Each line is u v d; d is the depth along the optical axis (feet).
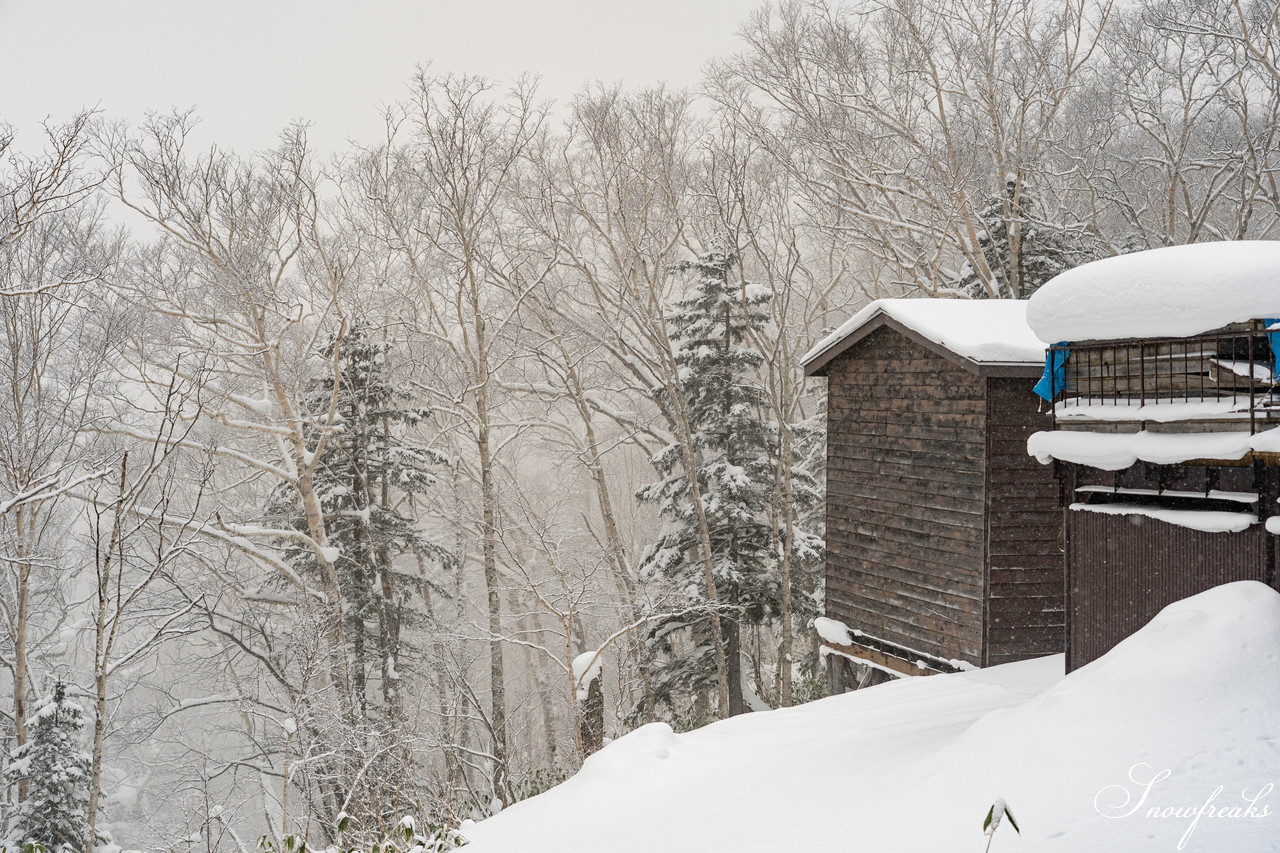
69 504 102.42
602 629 94.68
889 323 48.11
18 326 64.34
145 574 77.51
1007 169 93.91
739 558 83.10
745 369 85.10
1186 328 24.41
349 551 79.15
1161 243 94.53
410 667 78.13
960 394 45.73
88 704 84.02
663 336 81.25
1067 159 105.70
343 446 80.07
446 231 92.94
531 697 116.78
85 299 70.64
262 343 75.10
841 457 55.26
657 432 106.32
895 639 50.11
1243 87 82.64
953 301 49.52
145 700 113.60
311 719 51.03
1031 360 42.22
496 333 93.25
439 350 109.09
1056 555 44.60
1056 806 16.10
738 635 82.69
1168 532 26.23
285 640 72.90
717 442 84.38
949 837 16.38
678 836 21.94
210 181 74.54
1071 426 29.55
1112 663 20.12
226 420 71.82
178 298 76.84
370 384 81.51
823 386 117.70
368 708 69.46
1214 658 18.99
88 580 97.19
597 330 111.45
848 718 33.17
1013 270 86.58
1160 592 26.50
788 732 32.12
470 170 95.91
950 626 46.03
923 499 48.19
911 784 19.65
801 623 90.38
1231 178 85.66
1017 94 90.17
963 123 99.19
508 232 105.19
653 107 93.71
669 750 31.17
